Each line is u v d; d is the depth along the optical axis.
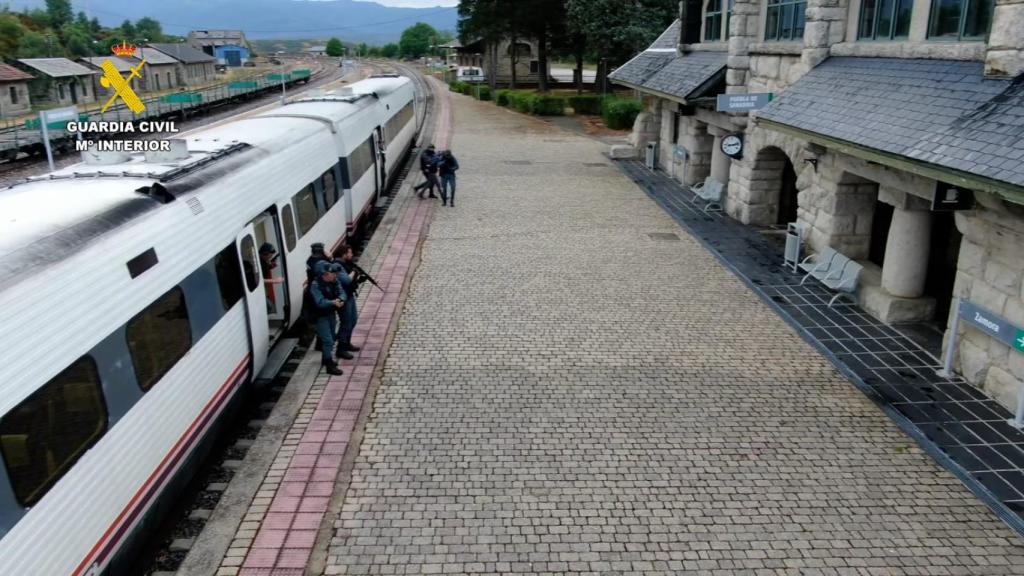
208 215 7.54
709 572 5.84
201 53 84.25
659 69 21.78
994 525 6.43
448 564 5.91
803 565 5.93
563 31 45.94
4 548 4.32
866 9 11.84
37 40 67.75
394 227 16.72
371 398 8.61
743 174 16.66
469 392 8.77
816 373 9.30
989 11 8.93
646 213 18.02
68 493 4.93
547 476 7.09
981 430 7.92
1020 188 6.38
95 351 5.36
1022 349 7.83
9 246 5.14
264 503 6.65
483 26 48.88
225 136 10.52
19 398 4.52
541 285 12.64
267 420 8.11
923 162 7.84
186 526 6.52
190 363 6.84
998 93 8.01
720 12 18.70
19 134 28.22
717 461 7.36
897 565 5.94
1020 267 7.98
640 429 7.95
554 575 5.79
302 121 13.15
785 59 13.96
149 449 6.05
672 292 12.30
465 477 7.06
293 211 10.62
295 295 10.62
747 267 13.56
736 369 9.39
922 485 6.99
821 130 10.09
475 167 24.64
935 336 10.34
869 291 11.27
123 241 5.96
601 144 30.58
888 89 10.05
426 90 65.25
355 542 6.14
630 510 6.59
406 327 10.74
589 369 9.38
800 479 7.07
